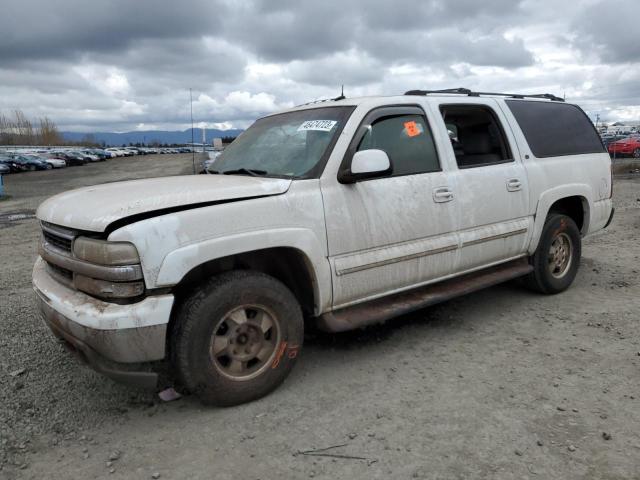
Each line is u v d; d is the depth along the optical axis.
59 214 3.34
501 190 4.68
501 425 3.09
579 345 4.21
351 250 3.74
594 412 3.20
